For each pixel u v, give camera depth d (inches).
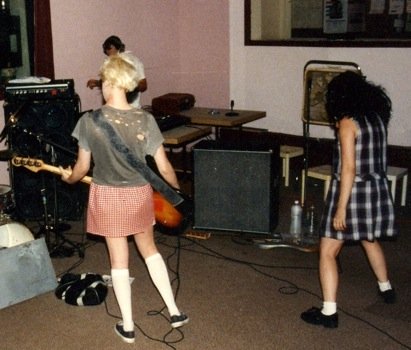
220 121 222.2
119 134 113.2
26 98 181.9
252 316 136.5
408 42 234.4
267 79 272.1
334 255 129.1
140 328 131.9
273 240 177.9
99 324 134.5
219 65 280.8
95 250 177.8
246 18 270.2
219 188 177.5
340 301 142.9
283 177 252.5
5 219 159.2
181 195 133.3
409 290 148.8
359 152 121.0
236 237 185.3
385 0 261.3
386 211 124.6
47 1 220.4
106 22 250.4
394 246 179.0
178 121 214.2
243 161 173.2
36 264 147.5
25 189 190.7
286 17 282.4
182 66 286.8
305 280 155.1
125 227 116.7
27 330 132.1
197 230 183.8
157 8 271.9
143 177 116.4
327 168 213.8
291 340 125.9
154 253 126.0
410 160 238.5
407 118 240.7
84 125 115.1
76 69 240.2
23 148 182.9
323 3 272.1
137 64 223.5
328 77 208.5
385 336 127.0
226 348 123.3
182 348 123.6
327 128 260.7
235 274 159.2
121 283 122.0
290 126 270.1
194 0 277.1
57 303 144.3
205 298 145.3
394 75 240.2
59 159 183.5
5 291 141.6
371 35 268.4
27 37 220.2
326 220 125.5
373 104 119.9
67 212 193.9
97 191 116.4
